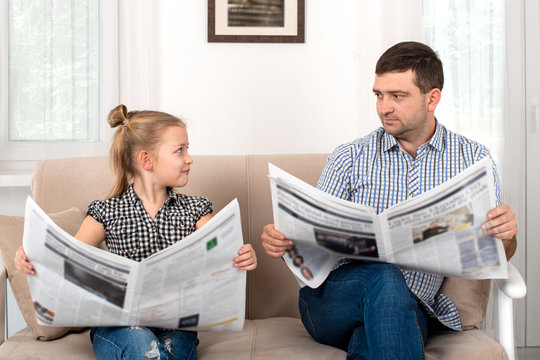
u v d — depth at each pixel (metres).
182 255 1.10
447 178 1.38
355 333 1.21
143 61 2.08
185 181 1.39
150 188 1.39
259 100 2.14
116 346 1.16
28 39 2.03
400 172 1.39
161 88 2.12
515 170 2.16
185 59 2.12
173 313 1.17
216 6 2.10
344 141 2.16
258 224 1.60
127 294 1.13
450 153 1.39
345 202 1.12
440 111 2.14
